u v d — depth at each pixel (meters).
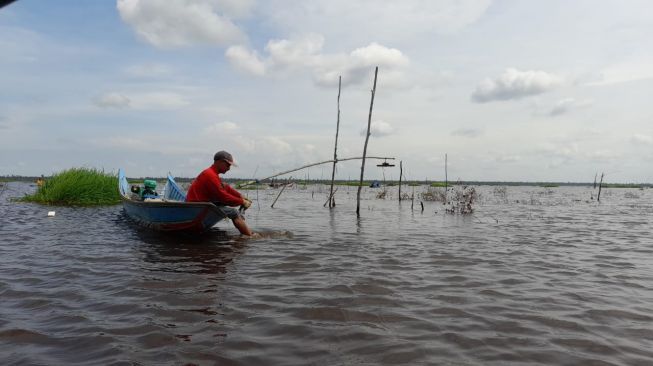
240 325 3.81
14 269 5.91
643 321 4.04
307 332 3.66
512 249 8.19
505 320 4.04
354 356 3.18
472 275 5.91
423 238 9.62
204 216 9.14
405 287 5.21
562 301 4.70
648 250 8.24
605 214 17.95
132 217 12.41
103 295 4.70
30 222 11.55
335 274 5.85
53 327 3.70
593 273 6.14
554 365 3.06
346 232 10.59
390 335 3.61
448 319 4.05
